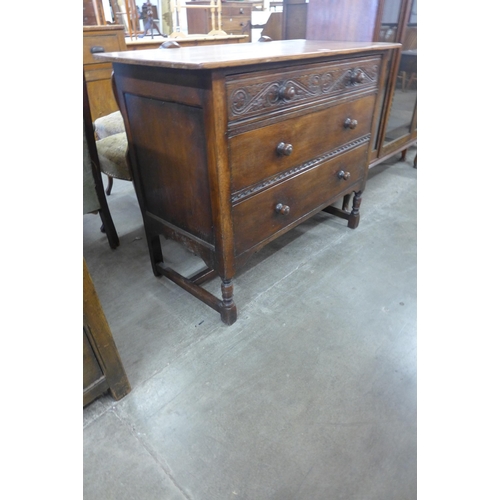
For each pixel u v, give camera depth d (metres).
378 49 1.39
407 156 2.83
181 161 1.10
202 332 1.29
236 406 1.04
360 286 1.50
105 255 1.74
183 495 0.85
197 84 0.91
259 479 0.88
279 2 4.72
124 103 1.18
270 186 1.20
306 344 1.24
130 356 1.20
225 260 1.16
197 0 3.56
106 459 0.92
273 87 1.05
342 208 1.97
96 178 1.60
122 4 2.89
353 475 0.88
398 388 1.09
